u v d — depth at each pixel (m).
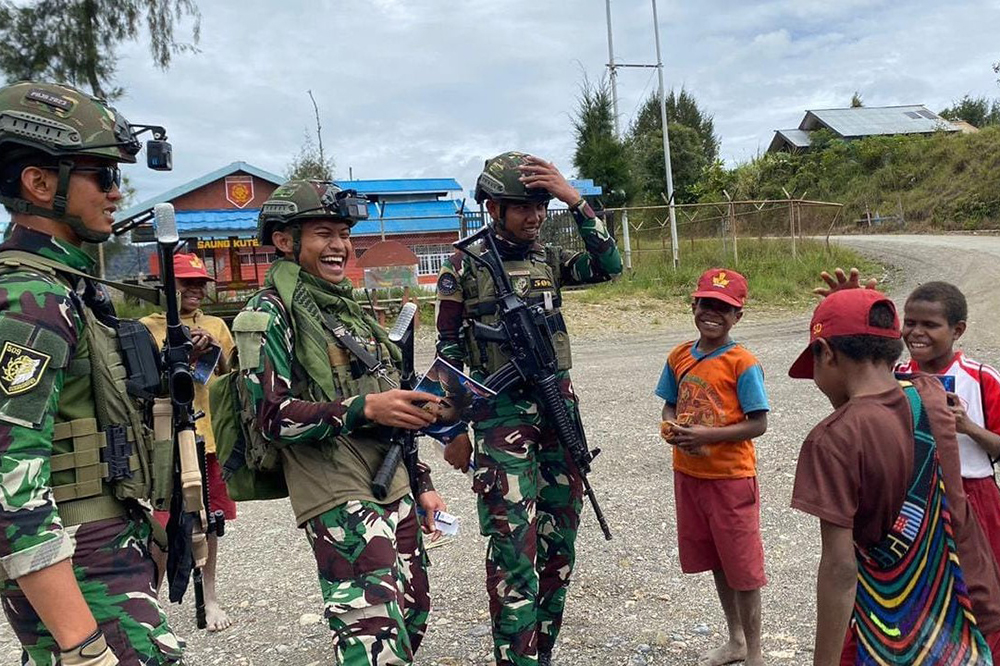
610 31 25.34
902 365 3.01
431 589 4.19
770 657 3.27
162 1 18.02
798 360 2.32
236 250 18.38
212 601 3.88
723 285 3.19
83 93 2.01
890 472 1.90
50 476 1.81
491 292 3.29
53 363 1.76
